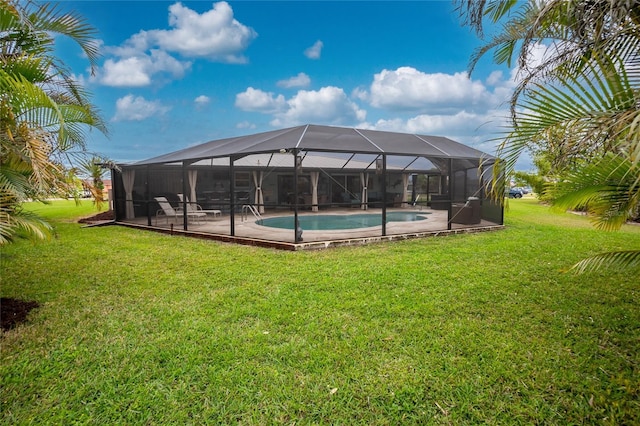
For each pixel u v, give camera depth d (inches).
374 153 418.0
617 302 203.6
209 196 795.4
